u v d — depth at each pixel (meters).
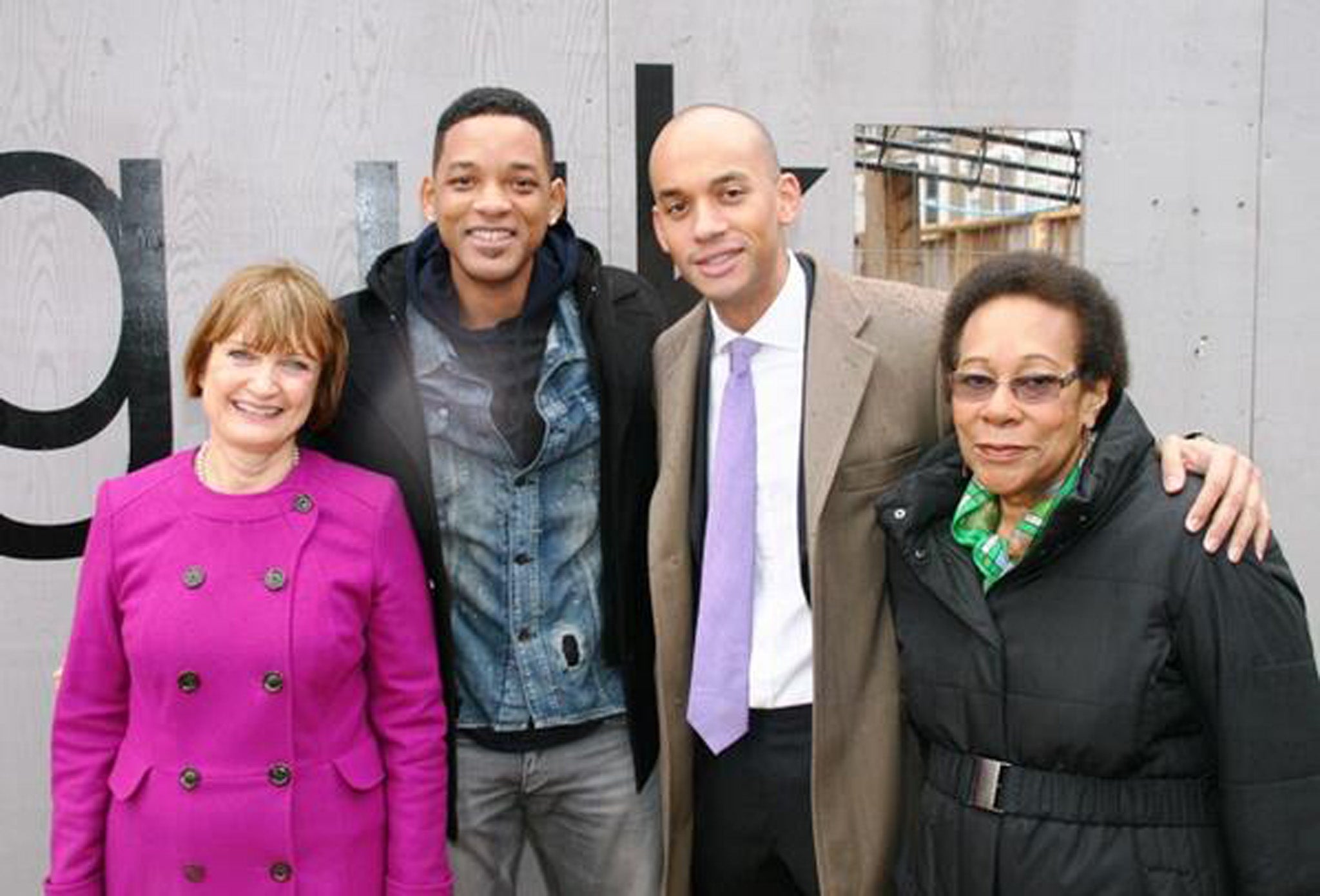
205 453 1.68
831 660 1.75
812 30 2.65
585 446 1.90
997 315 1.41
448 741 1.86
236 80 2.50
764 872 1.90
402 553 1.68
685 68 2.62
